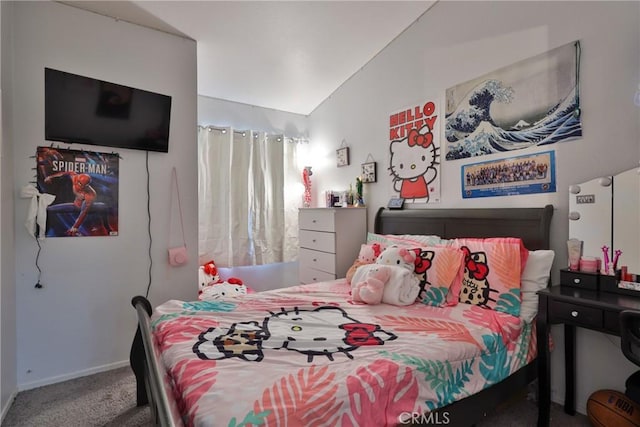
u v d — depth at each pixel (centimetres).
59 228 212
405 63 276
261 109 381
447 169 245
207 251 335
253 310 181
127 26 233
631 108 162
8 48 191
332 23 251
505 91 209
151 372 95
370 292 191
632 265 159
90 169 221
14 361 195
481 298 183
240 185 355
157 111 242
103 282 227
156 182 246
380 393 109
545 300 160
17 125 199
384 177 299
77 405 185
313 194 400
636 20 160
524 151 201
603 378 171
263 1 220
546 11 191
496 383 148
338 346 133
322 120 382
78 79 213
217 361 118
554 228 189
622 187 163
